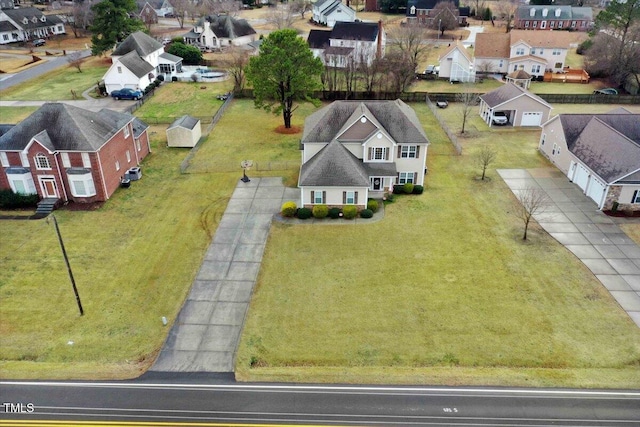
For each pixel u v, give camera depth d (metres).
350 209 43.03
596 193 44.75
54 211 44.75
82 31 126.75
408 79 79.19
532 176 50.75
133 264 37.44
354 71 76.69
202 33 109.31
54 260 37.81
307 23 138.88
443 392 26.34
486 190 48.12
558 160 52.31
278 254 38.59
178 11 139.50
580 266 36.38
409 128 46.72
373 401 25.88
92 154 44.12
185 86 84.38
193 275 36.28
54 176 44.69
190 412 25.31
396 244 39.59
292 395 26.31
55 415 25.14
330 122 47.44
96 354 29.14
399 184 48.22
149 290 34.66
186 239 40.66
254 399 26.08
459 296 33.50
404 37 95.12
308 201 43.81
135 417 25.05
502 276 35.44
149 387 26.88
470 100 69.94
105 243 40.03
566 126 51.28
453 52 84.69
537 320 31.22
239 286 35.09
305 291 34.38
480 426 24.42
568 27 117.50
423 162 47.12
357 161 46.03
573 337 29.80
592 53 83.75
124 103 74.81
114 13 94.00
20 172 44.44
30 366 28.17
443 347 29.31
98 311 32.62
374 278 35.56
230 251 39.06
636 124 51.16
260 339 30.23
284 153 57.06
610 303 32.56
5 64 97.19
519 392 26.23
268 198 47.06
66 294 34.19
